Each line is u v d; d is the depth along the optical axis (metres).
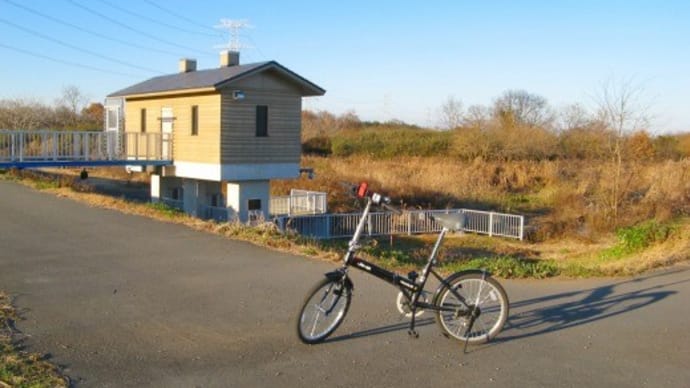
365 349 5.17
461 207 26.67
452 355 5.08
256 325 5.74
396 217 21.02
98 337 5.31
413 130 46.41
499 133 38.25
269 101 18.91
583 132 37.91
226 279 7.50
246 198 18.86
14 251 8.99
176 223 11.66
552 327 5.96
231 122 18.06
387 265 9.24
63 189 17.55
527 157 37.47
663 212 21.56
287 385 4.38
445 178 30.62
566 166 33.25
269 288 7.11
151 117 20.92
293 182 26.42
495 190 31.05
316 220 19.58
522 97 50.53
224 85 17.55
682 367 4.92
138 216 12.48
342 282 5.34
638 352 5.27
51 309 6.11
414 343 5.35
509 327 5.92
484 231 21.95
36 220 11.91
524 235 21.03
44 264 8.16
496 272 8.41
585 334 5.75
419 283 5.36
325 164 34.22
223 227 10.91
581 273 8.55
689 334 5.80
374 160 37.34
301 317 5.14
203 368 4.67
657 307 6.77
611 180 25.27
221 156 17.92
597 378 4.66
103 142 21.78
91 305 6.29
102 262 8.35
